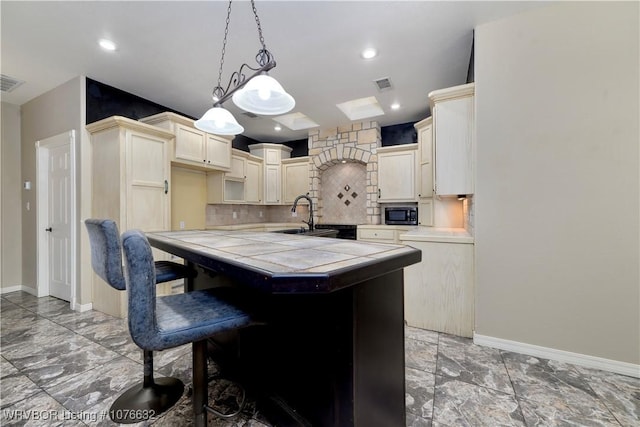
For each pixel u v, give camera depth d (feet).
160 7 6.59
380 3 6.52
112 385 5.57
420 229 10.61
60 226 10.93
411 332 7.92
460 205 11.16
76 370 6.10
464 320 7.66
